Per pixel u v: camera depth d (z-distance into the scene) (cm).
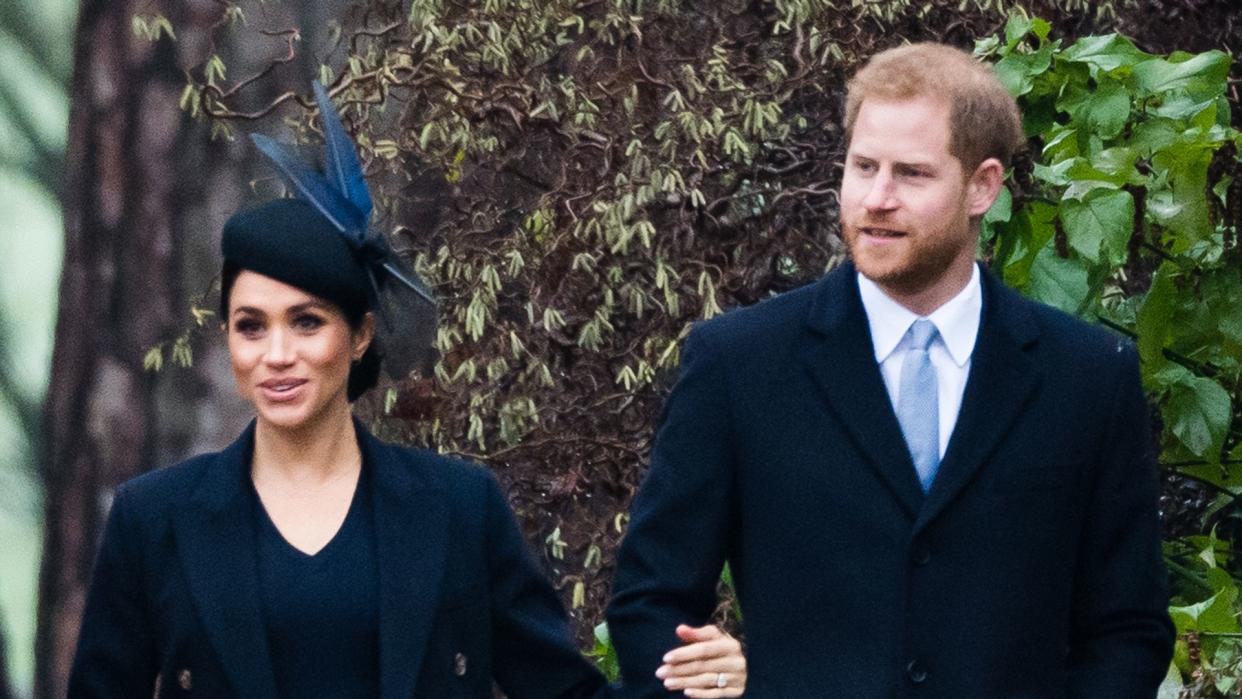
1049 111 1437
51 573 3241
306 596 1059
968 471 1049
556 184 1767
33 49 4697
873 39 1767
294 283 1055
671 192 1747
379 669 1061
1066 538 1068
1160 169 1401
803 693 1047
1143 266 1636
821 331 1071
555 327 1748
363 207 1095
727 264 1767
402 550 1076
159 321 3083
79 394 3138
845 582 1048
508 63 1767
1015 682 1048
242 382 1071
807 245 1773
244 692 1047
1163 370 1452
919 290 1066
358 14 2056
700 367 1084
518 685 1132
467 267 1738
